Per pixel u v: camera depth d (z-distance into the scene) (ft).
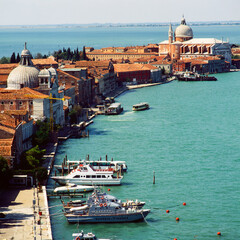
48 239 609.01
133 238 650.43
